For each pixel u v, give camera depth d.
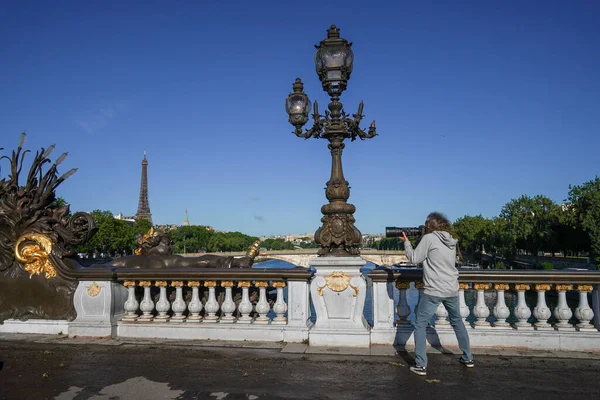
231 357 7.09
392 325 7.81
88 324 8.24
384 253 83.88
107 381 6.07
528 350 7.34
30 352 7.38
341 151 8.23
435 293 6.38
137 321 8.31
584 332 7.32
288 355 7.18
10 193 8.73
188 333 8.07
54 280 8.54
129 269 8.36
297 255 92.19
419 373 6.29
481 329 7.54
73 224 8.66
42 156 8.88
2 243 8.67
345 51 8.18
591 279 7.33
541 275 7.44
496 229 83.62
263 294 8.12
